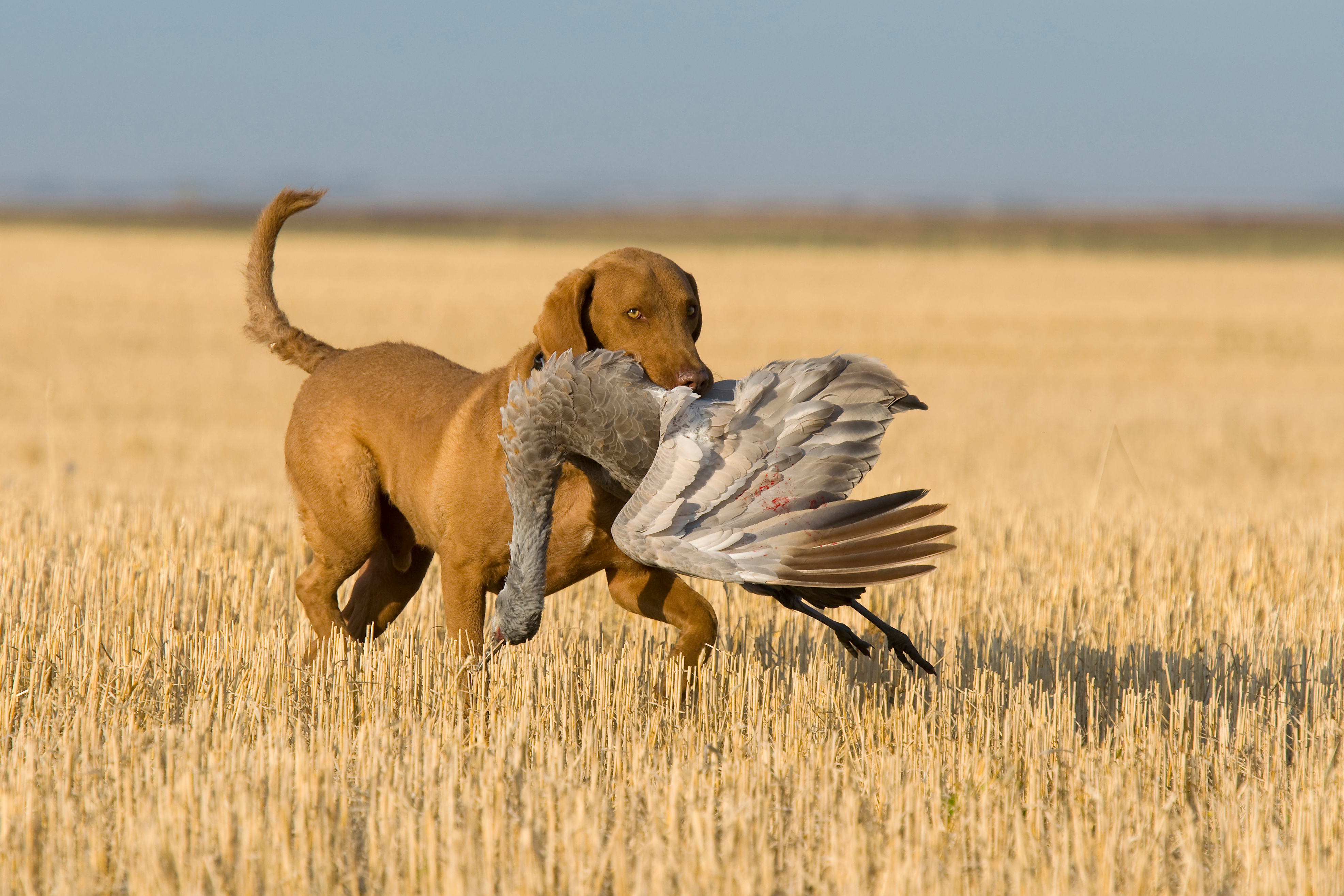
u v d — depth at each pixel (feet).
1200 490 165.37
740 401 48.39
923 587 91.76
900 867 47.70
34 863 48.24
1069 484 168.45
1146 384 289.94
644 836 50.47
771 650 78.28
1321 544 110.11
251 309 81.76
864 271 606.96
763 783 55.83
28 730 60.64
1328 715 66.18
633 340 66.18
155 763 54.90
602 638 79.15
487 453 65.72
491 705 64.23
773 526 45.96
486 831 48.57
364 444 74.54
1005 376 299.99
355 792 53.26
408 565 79.87
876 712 65.62
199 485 151.64
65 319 369.91
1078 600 92.89
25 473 164.66
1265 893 47.52
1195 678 74.74
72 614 76.07
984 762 57.88
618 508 63.93
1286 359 335.47
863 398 46.93
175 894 46.34
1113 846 49.49
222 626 77.97
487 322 390.21
